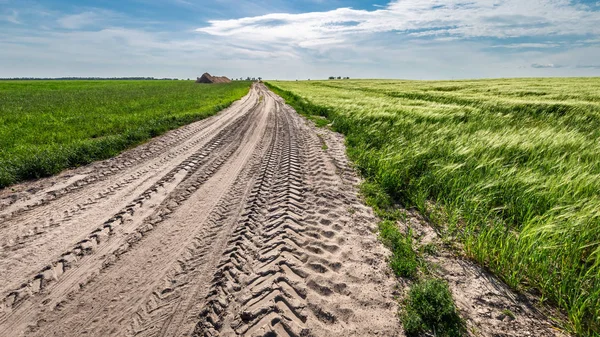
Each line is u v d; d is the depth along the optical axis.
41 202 4.82
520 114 12.83
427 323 2.46
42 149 7.56
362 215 4.48
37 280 2.95
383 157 6.61
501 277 3.08
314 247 3.56
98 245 3.60
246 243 3.65
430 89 33.41
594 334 2.31
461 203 4.49
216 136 10.67
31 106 17.75
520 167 5.62
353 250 3.52
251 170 6.76
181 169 6.80
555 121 10.84
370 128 10.41
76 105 18.27
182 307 2.63
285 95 32.84
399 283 2.96
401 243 3.58
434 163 6.13
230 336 2.31
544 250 2.95
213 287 2.87
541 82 34.81
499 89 26.66
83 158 7.17
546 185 4.30
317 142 9.60
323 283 2.91
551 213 3.53
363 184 5.69
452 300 2.64
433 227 4.18
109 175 6.29
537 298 2.80
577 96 18.84
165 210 4.61
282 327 2.37
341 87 44.72
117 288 2.87
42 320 2.48
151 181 5.95
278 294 2.73
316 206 4.75
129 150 8.49
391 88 38.12
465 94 24.38
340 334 2.33
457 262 3.35
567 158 5.88
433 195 5.26
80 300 2.71
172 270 3.15
